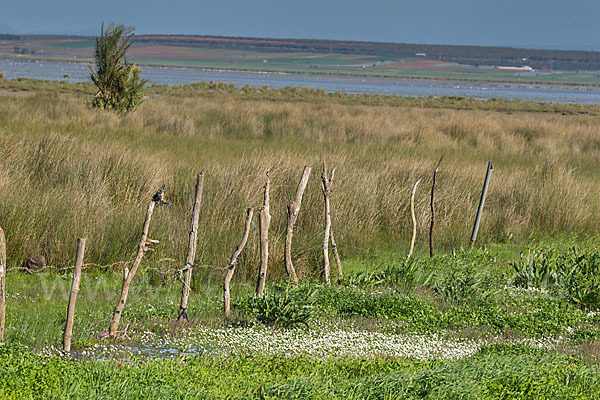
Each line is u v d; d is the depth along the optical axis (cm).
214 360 1681
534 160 6362
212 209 3081
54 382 1362
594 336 2177
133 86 7269
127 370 1489
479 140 7344
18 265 2509
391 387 1470
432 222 3142
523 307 2541
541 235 3834
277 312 2088
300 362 1705
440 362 1752
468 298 2559
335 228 3212
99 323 1970
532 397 1534
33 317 1936
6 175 3041
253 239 2706
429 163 4662
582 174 5803
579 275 2766
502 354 1862
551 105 18038
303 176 2519
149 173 3559
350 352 1870
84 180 3344
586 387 1642
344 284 2664
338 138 6919
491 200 4141
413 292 2594
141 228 2703
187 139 5966
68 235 2597
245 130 7012
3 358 1459
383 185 3819
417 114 9650
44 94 9531
